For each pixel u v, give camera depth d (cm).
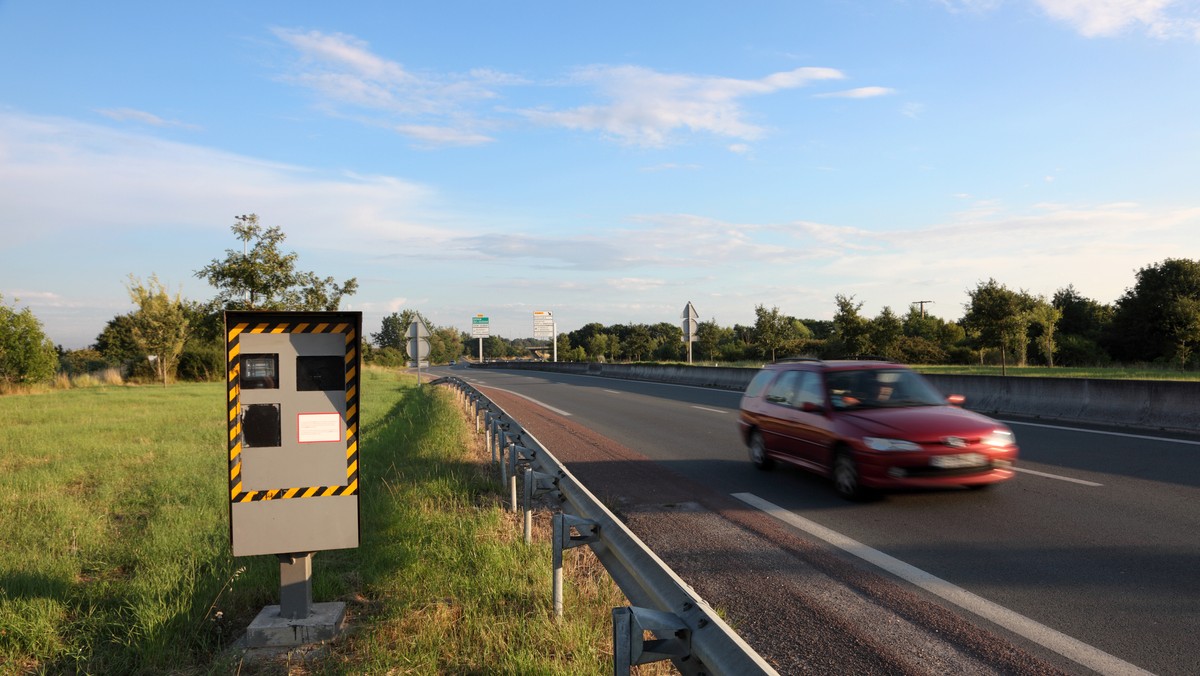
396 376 4894
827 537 664
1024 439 1203
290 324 458
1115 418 1370
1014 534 650
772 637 439
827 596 508
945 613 470
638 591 371
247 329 454
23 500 844
